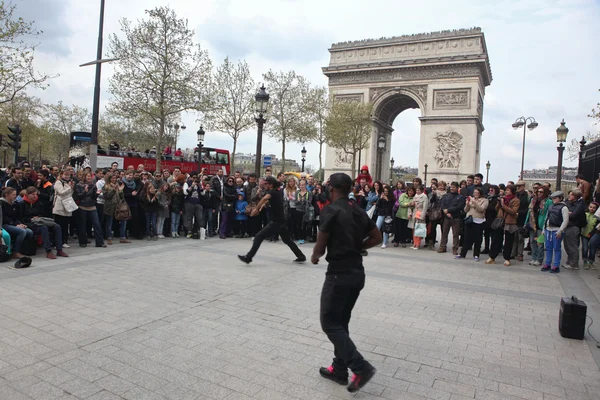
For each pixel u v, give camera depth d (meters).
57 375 4.43
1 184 13.55
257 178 15.84
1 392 4.05
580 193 11.43
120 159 30.06
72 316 6.20
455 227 13.27
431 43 45.97
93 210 11.70
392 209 14.64
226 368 4.73
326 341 5.61
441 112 44.91
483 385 4.56
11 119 47.31
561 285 9.55
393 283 9.07
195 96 32.31
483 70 45.56
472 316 6.99
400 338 5.86
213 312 6.63
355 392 4.28
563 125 22.09
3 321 5.88
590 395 4.41
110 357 4.90
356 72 49.38
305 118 47.56
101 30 17.47
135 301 7.03
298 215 14.56
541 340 6.01
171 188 14.34
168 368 4.68
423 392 4.35
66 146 67.94
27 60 22.00
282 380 4.50
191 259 10.75
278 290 8.08
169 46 31.16
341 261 4.22
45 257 10.20
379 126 52.19
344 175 4.48
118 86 30.95
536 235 12.11
